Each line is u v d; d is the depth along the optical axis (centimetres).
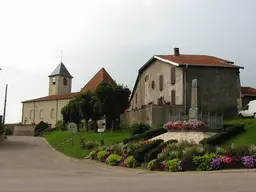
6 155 2536
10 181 1159
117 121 4278
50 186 1020
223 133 2134
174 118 2778
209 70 3581
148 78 4419
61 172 1579
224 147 1744
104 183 1094
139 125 2891
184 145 1809
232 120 3133
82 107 4100
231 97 3569
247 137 2128
